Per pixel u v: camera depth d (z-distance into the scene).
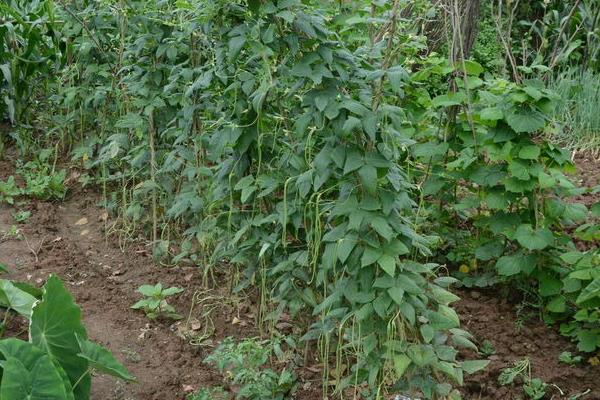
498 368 4.06
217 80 4.31
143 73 5.31
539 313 4.56
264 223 4.14
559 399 3.90
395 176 3.46
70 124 6.74
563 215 4.50
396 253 3.32
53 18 6.49
